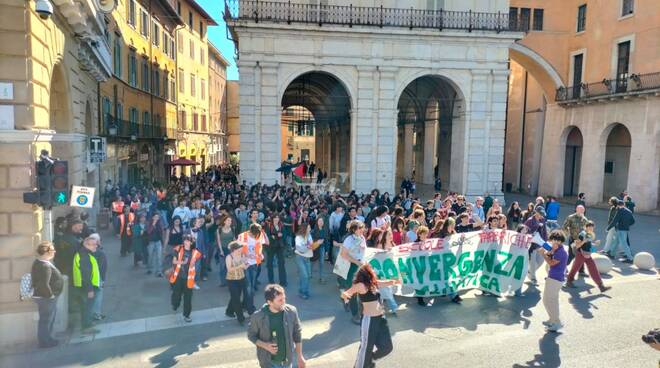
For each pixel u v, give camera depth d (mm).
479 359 7551
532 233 12242
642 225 21266
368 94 24375
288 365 5480
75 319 9047
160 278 12039
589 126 29438
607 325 9039
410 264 10047
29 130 8234
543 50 31609
